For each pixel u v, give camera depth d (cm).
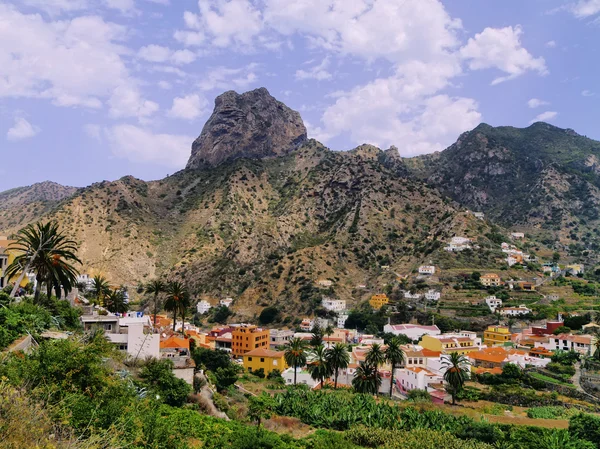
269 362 11219
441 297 19112
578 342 12019
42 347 3019
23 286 7231
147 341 5900
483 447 5603
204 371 7356
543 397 8562
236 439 4131
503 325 16200
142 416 3117
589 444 5841
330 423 6575
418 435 5838
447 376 8562
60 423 2119
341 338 15512
